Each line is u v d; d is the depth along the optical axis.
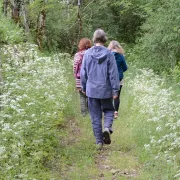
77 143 6.79
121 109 9.48
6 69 8.81
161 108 7.27
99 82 6.43
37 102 7.13
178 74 13.02
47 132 6.27
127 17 24.73
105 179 5.30
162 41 13.62
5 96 6.30
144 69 14.05
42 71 9.62
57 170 5.46
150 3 15.85
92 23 23.45
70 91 11.20
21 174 4.49
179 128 6.50
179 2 13.12
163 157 5.64
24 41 14.66
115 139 7.12
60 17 20.28
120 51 8.32
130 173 5.53
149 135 6.81
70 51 20.81
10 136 5.31
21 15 17.55
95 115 6.62
